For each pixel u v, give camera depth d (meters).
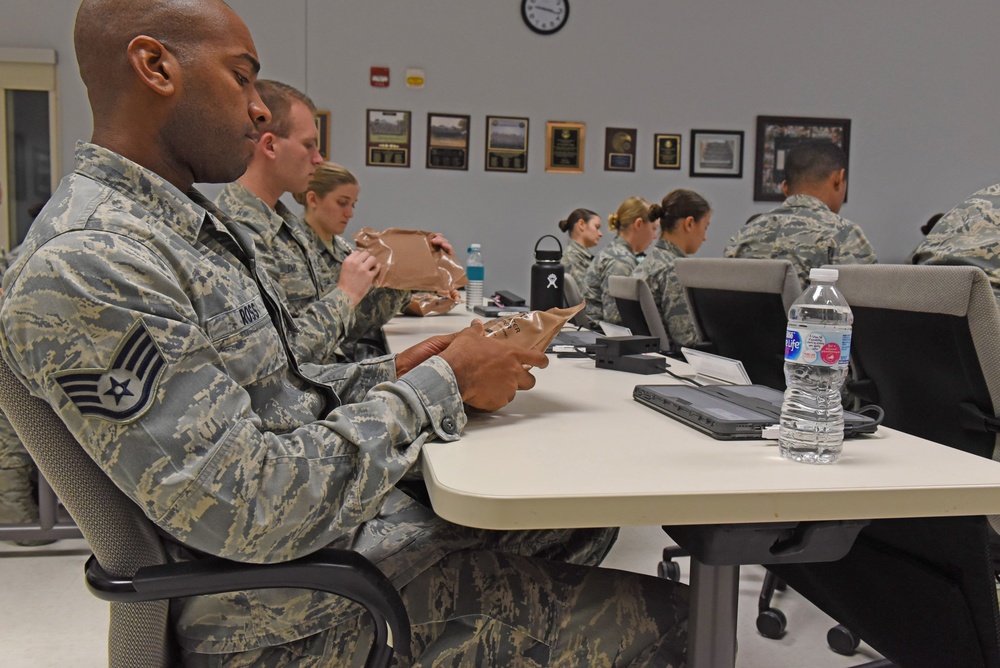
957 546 0.95
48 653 1.74
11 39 4.89
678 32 5.62
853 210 5.94
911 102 5.91
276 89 1.95
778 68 5.74
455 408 0.86
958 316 1.24
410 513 0.95
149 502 0.66
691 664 0.79
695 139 5.70
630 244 4.23
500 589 0.89
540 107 5.52
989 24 5.93
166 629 0.77
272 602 0.78
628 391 1.20
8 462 2.36
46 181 4.98
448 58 5.39
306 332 1.59
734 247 2.70
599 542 1.23
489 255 5.56
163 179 0.84
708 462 0.77
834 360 0.82
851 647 1.73
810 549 0.72
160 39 0.82
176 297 0.72
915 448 0.85
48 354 0.65
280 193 2.02
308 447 0.73
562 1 5.46
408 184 5.42
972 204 1.71
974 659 0.98
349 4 5.25
